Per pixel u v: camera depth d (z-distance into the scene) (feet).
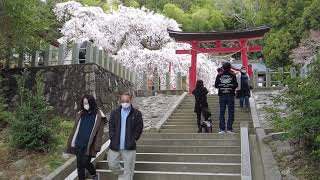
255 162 21.54
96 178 19.47
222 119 28.37
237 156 22.44
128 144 18.51
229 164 21.12
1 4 29.71
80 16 73.00
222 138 27.04
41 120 24.36
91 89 34.78
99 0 95.30
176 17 108.27
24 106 24.57
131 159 18.71
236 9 122.72
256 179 19.19
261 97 46.52
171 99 49.96
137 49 68.44
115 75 42.09
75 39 67.10
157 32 73.20
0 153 23.49
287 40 72.33
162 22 74.38
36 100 25.04
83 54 37.47
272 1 80.07
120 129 18.86
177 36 57.47
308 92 18.92
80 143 18.75
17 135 23.62
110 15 75.10
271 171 18.85
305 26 69.15
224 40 57.67
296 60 60.59
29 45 35.37
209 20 115.96
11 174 21.01
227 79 28.48
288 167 19.25
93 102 19.48
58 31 72.33
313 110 18.29
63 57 37.09
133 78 51.44
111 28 72.28
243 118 36.81
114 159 18.84
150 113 42.32
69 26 69.97
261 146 22.74
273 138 23.53
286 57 72.69
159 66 67.10
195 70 56.75
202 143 26.04
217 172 20.97
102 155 23.89
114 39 71.87
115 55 69.87
